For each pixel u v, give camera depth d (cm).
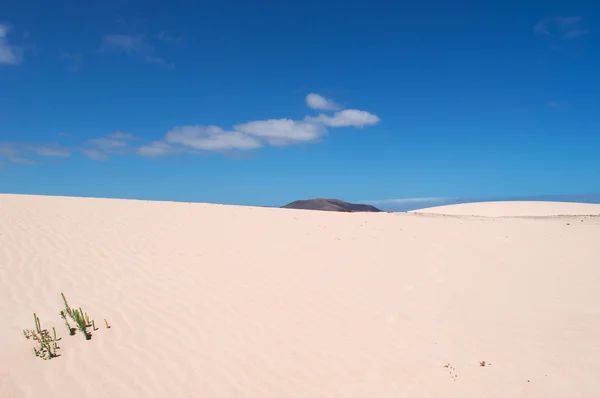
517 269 1055
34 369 534
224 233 1345
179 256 1078
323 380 553
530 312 782
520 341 662
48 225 1202
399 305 827
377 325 732
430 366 591
